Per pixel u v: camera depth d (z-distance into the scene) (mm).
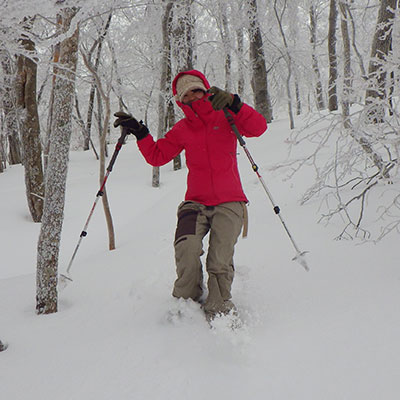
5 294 3102
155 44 10008
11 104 11438
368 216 3309
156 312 2393
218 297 2229
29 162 6484
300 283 2516
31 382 1731
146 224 5586
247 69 13391
